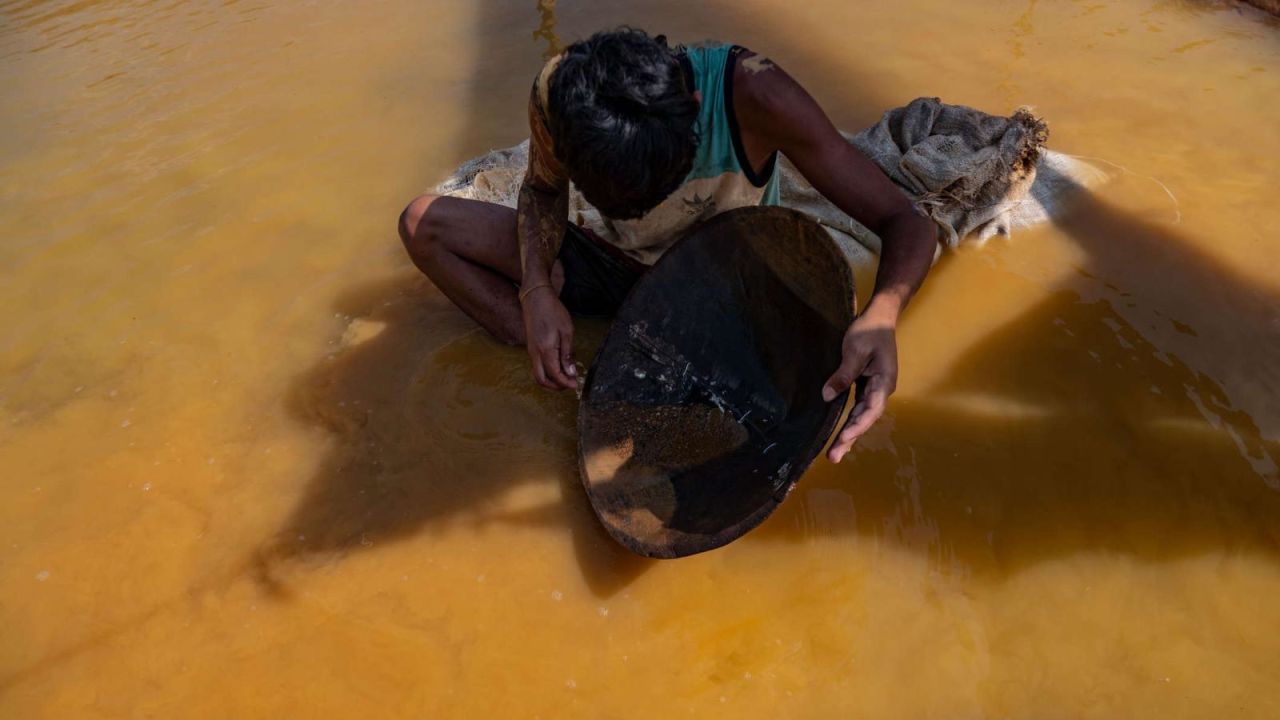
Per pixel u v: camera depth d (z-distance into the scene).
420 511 1.88
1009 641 1.58
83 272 2.57
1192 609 1.59
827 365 1.65
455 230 2.06
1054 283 2.29
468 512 1.87
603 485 1.70
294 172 2.91
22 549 1.86
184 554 1.83
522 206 1.92
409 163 2.91
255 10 4.05
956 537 1.73
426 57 3.52
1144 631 1.57
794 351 1.75
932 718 1.49
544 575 1.75
